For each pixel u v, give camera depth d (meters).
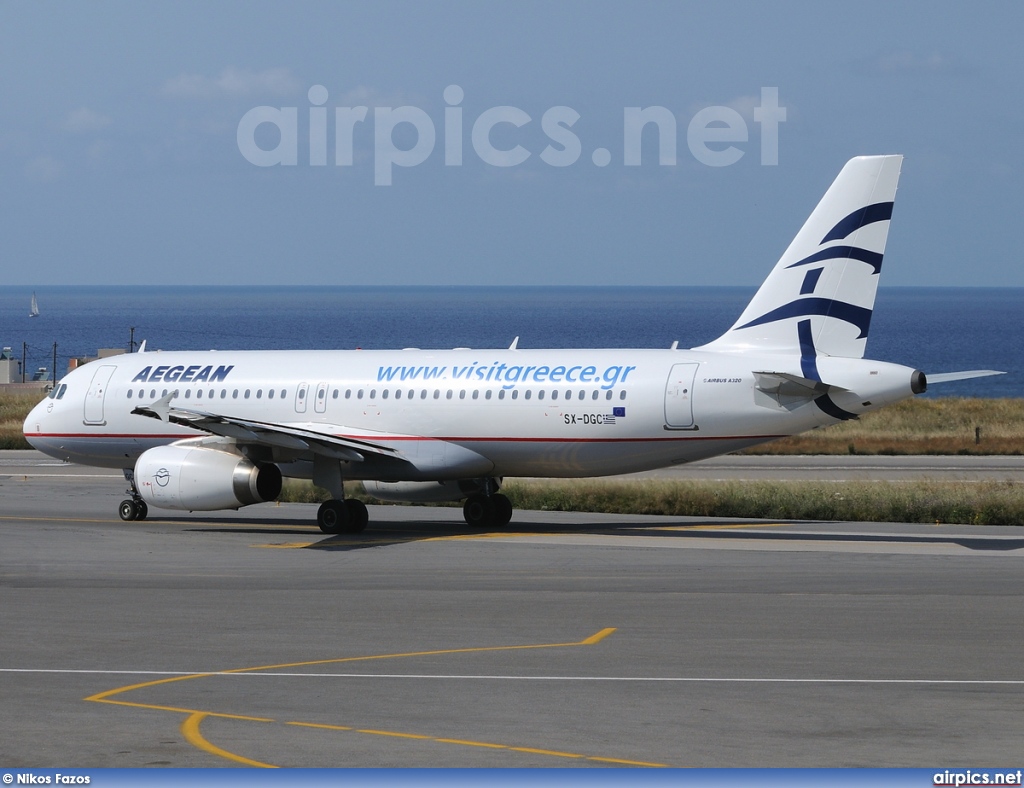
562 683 59.94
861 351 114.50
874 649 67.75
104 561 103.62
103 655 66.50
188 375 137.62
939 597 84.62
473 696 57.41
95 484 180.25
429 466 127.12
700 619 76.81
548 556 106.06
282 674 61.94
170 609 80.62
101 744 49.81
